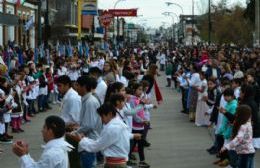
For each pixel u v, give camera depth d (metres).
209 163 13.38
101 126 9.80
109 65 15.66
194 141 16.50
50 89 23.92
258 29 44.78
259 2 44.94
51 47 39.16
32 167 6.29
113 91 11.38
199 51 46.66
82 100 9.86
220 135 13.29
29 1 46.53
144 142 12.80
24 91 19.22
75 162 9.70
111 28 83.75
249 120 9.97
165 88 36.62
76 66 26.55
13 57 26.47
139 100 12.52
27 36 44.72
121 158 8.20
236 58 27.20
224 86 13.69
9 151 14.78
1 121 15.24
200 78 19.78
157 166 13.05
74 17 67.12
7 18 23.89
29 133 17.73
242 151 9.95
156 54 62.69
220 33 72.06
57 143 6.34
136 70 21.34
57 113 22.70
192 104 20.53
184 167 12.95
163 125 19.86
